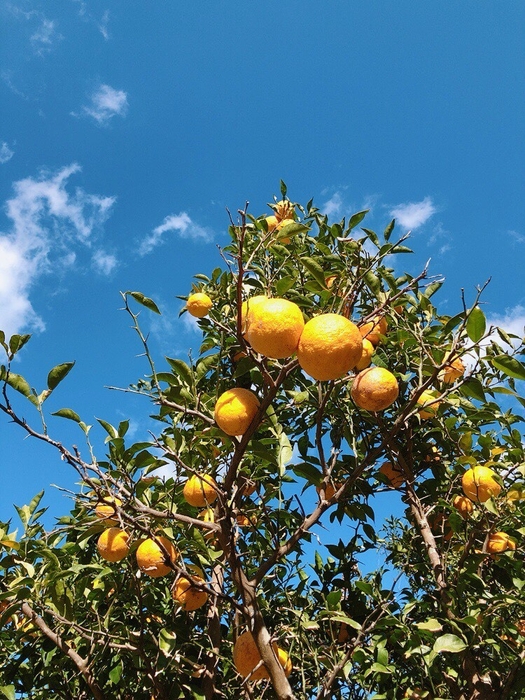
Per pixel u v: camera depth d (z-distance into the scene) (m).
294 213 1.83
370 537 1.46
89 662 1.16
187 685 1.24
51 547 1.37
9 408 0.85
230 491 0.99
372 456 1.06
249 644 1.05
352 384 1.02
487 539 1.22
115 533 1.08
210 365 1.21
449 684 1.25
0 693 1.22
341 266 1.09
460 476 1.45
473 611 1.16
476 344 0.93
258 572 1.03
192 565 1.19
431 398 1.32
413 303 1.55
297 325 0.85
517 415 1.51
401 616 1.16
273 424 1.21
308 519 1.04
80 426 1.04
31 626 1.30
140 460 1.10
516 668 1.12
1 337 0.85
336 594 1.13
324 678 1.11
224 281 1.64
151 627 1.32
